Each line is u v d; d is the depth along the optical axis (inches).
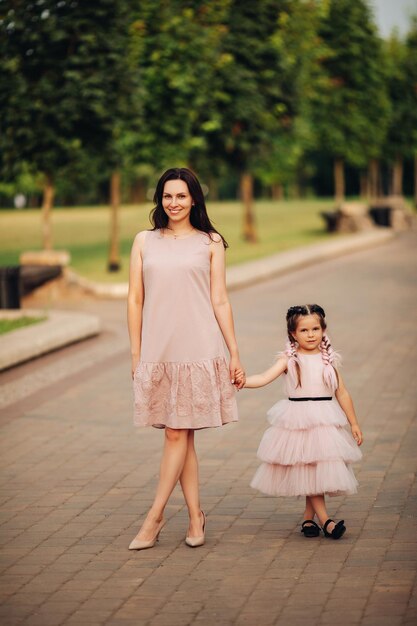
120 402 424.8
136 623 199.6
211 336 242.1
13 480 310.7
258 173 1306.6
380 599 206.4
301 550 239.3
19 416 401.4
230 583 219.5
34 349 534.3
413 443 342.3
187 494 247.6
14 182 847.1
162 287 241.0
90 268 1021.2
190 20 913.5
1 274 686.5
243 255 1144.2
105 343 589.6
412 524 255.9
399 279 926.4
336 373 245.9
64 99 759.7
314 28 1190.3
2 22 755.4
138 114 802.2
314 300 784.3
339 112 1488.7
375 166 2044.8
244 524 262.2
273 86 1069.8
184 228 247.1
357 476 303.1
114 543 249.6
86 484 304.5
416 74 1812.3
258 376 246.8
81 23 753.6
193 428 240.7
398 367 489.1
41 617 204.1
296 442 242.2
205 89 932.0
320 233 1524.4
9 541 253.0
